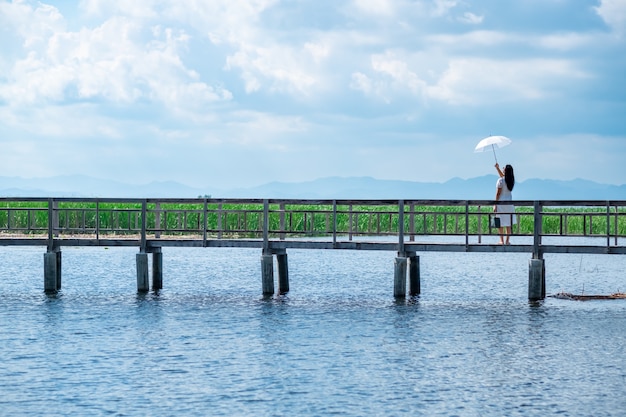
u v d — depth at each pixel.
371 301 30.61
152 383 19.03
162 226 47.72
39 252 51.72
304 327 25.36
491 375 19.78
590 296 31.08
